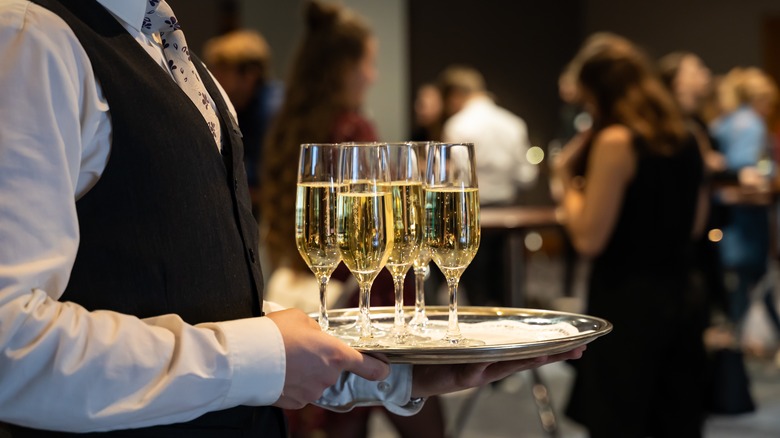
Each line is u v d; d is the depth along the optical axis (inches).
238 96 181.8
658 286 125.4
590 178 127.0
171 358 39.8
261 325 42.1
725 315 206.4
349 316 60.5
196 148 44.6
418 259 54.4
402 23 341.1
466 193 51.5
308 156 51.3
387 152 51.8
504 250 200.5
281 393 42.2
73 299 41.5
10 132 37.7
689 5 471.2
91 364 38.0
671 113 126.8
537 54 468.1
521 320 58.2
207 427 44.9
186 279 43.7
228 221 46.3
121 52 43.2
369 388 55.4
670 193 124.3
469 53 453.7
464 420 175.2
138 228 42.5
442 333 53.8
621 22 484.7
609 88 128.0
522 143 259.0
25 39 39.1
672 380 127.3
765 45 454.6
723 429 177.2
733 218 233.1
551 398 204.5
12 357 36.9
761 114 254.5
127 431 42.4
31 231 37.6
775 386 210.8
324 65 111.0
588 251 128.3
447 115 269.0
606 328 50.7
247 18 307.0
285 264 111.9
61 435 42.2
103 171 42.1
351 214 50.1
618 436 126.4
